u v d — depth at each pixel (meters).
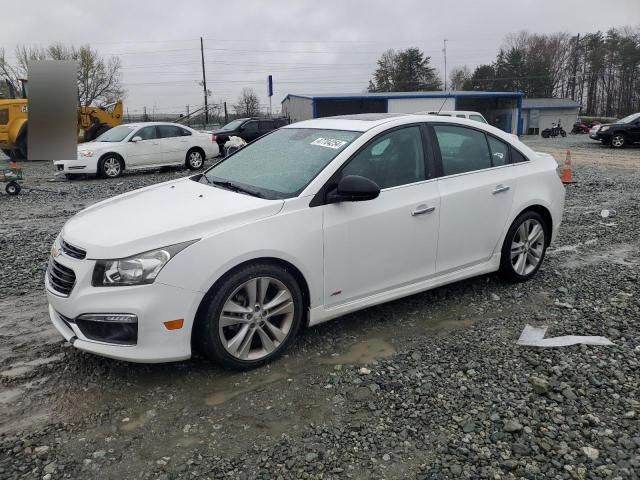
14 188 11.38
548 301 4.63
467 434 2.83
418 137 4.24
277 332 3.55
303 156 4.02
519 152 4.93
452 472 2.55
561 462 2.61
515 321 4.23
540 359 3.60
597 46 81.25
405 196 4.02
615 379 3.34
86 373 3.46
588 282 5.08
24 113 19.97
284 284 3.50
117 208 3.76
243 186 3.93
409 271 4.13
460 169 4.44
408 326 4.16
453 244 4.36
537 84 81.12
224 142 22.44
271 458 2.66
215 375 3.42
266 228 3.39
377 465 2.60
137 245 3.12
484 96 42.34
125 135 15.35
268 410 3.06
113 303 3.06
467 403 3.10
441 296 4.75
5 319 4.32
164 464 2.62
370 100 42.66
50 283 3.45
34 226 8.06
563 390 3.21
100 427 2.91
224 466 2.60
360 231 3.78
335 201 3.65
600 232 7.12
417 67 82.88
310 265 3.57
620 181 12.38
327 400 3.15
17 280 5.29
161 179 14.35
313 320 3.71
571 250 6.24
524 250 4.98
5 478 2.50
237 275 3.30
